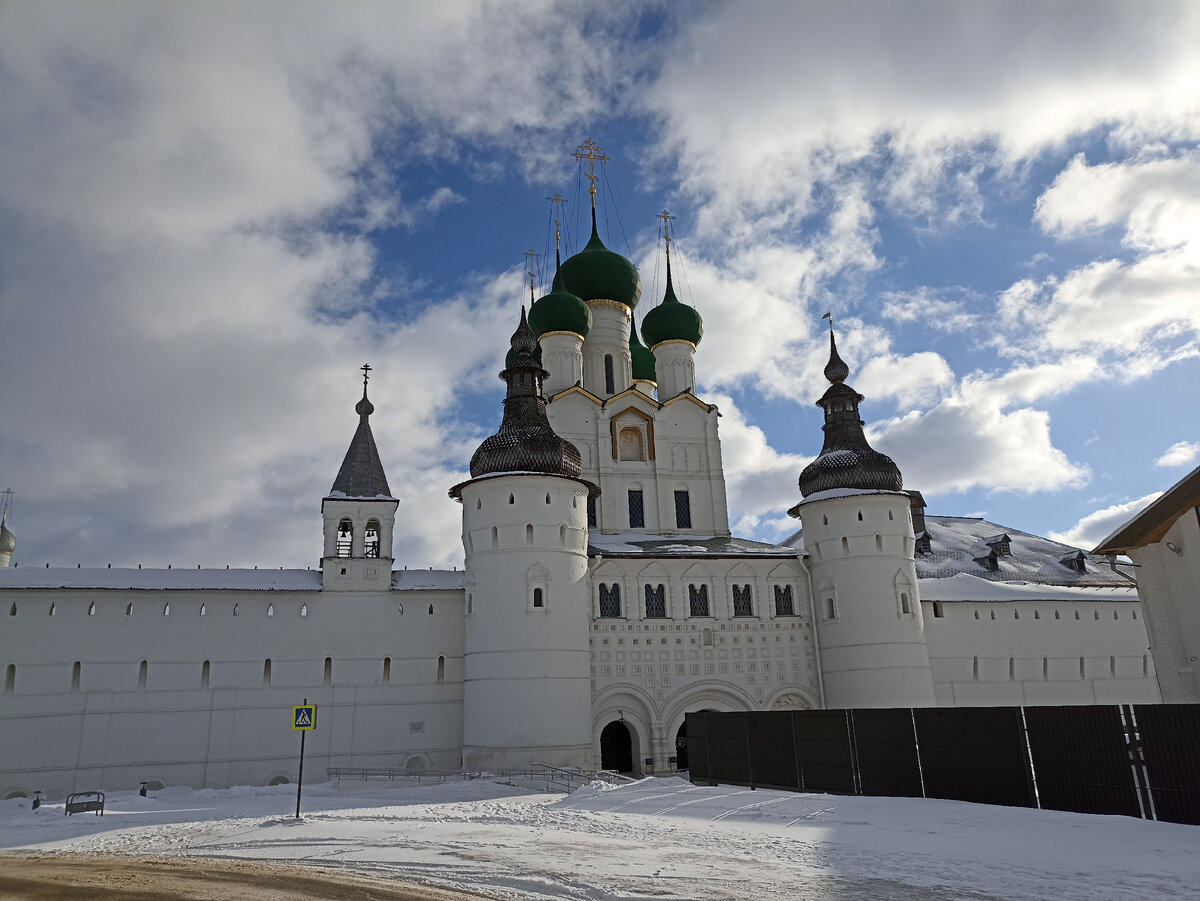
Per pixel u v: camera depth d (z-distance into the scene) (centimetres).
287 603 4494
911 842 1942
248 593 4438
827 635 4772
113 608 4266
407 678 4531
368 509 4722
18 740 4009
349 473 4825
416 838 2125
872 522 4747
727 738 3406
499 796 3444
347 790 3853
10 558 5747
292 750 4312
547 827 2319
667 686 4628
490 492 4422
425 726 4491
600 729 4503
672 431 5681
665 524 5462
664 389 5934
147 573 4422
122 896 1430
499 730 4103
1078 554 6331
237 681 4328
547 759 4062
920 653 4634
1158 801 2031
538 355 4903
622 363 5966
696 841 2048
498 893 1516
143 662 4241
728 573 4875
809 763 2998
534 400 4697
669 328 5959
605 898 1476
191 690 4262
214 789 4003
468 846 2000
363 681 4472
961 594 5212
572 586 4372
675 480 5597
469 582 4453
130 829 2483
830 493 4850
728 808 2570
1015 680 5100
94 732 4100
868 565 4694
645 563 4784
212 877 1627
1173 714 2023
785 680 4772
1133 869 1600
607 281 5972
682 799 2798
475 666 4272
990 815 2217
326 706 4400
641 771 4497
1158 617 2972
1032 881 1541
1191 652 2862
